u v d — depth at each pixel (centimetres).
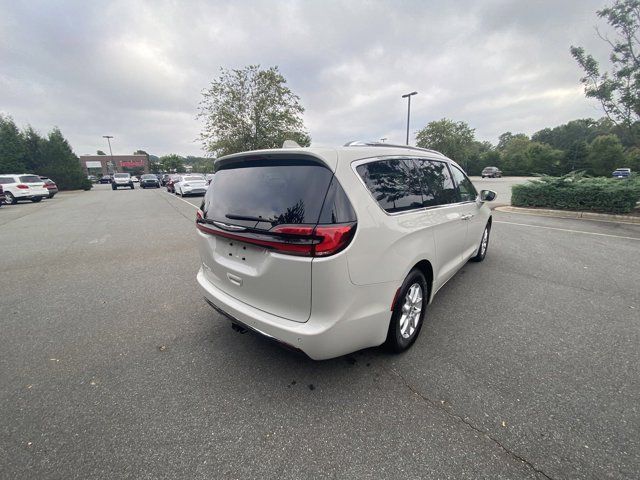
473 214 402
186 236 779
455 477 162
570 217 966
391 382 233
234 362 263
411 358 261
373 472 166
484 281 428
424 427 193
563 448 176
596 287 405
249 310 230
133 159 8400
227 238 239
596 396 215
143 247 668
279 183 220
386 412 205
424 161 310
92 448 183
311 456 176
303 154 213
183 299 395
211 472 167
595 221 884
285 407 212
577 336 292
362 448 180
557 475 161
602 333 296
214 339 300
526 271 466
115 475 167
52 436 191
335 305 200
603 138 4528
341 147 230
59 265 541
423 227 267
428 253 275
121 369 256
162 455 178
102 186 4834
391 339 250
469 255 422
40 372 253
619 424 192
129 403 218
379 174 240
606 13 881
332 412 206
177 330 318
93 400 222
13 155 2911
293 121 1958
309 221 197
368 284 214
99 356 275
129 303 384
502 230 770
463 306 355
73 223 1012
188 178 2128
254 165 244
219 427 197
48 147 3272
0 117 2994
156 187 3650
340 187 204
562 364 251
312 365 255
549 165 5128
